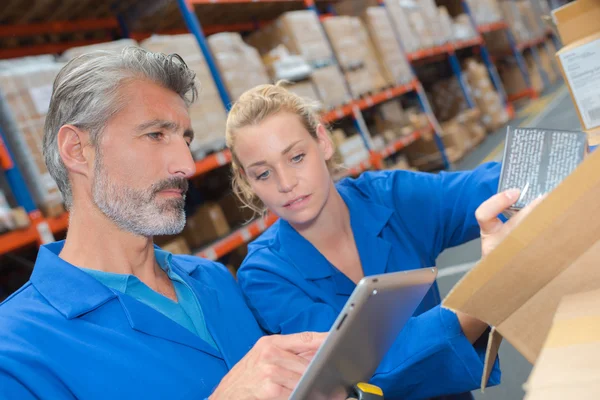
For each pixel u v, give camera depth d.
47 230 2.27
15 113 2.28
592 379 0.41
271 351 0.82
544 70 10.27
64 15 3.48
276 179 1.25
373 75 5.27
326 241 1.35
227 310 1.17
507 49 9.15
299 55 4.15
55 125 0.96
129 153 0.95
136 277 1.00
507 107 8.04
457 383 1.06
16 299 0.94
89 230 0.99
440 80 7.77
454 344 1.02
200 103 3.04
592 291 0.57
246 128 1.25
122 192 0.95
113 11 3.79
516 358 2.22
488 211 0.87
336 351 0.66
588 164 0.51
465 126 6.68
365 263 1.35
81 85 0.93
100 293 0.93
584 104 0.93
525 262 0.58
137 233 1.00
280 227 1.39
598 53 0.89
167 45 2.97
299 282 1.29
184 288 1.12
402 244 1.41
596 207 0.54
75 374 0.84
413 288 0.74
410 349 1.06
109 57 0.98
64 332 0.87
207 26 4.84
